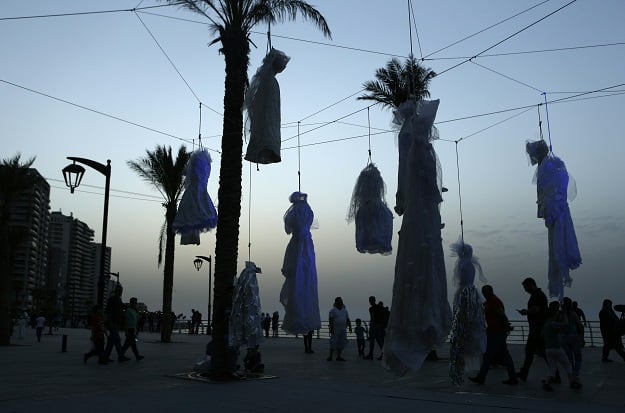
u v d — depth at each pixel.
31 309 79.50
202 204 15.20
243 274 11.35
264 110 10.68
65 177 16.11
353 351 21.20
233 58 12.35
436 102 8.96
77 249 146.00
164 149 28.16
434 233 8.31
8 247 25.00
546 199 12.73
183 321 47.56
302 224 17.67
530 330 11.34
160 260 29.98
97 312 15.20
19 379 11.23
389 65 20.91
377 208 15.52
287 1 12.88
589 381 11.14
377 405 8.14
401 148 9.59
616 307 14.80
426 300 8.03
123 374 12.17
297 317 17.11
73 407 7.79
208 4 12.98
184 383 10.70
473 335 9.38
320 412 7.56
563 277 12.50
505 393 9.52
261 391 9.56
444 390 9.88
